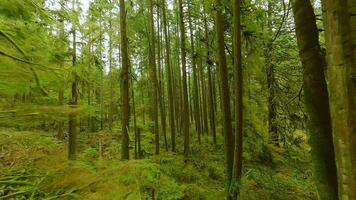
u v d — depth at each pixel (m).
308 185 7.91
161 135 21.22
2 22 2.51
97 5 13.30
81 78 5.06
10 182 2.81
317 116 3.56
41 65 2.65
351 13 2.12
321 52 3.72
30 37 2.70
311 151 3.61
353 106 1.88
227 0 7.48
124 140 10.60
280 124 9.86
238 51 6.70
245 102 9.46
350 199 1.85
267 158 9.82
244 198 7.04
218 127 21.27
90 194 2.66
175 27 25.80
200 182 9.94
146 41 21.12
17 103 2.65
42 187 2.78
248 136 10.00
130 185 2.88
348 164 1.87
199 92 27.95
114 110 29.55
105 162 3.31
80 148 15.49
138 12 18.09
